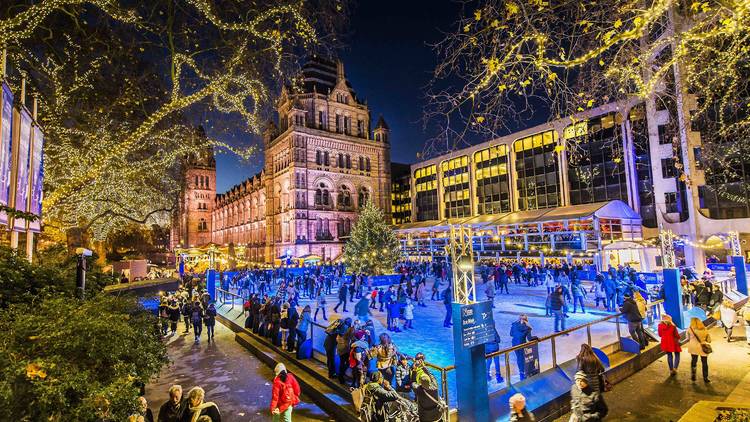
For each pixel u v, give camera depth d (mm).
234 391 10547
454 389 9547
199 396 6430
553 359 9703
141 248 57812
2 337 4523
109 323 5445
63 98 12977
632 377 10523
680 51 5395
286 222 65312
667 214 37281
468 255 7766
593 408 6402
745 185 33094
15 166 9523
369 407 6680
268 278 33188
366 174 71000
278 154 69625
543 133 51062
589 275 30203
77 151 15789
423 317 18812
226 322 20438
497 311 19359
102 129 15883
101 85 13914
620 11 5055
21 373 3996
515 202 54312
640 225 38906
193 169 108688
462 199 63688
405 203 79250
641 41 5598
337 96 70688
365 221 35500
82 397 4434
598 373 6676
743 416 6168
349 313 20812
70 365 4660
